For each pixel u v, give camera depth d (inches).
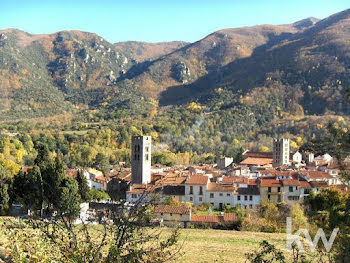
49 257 724.0
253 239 2225.6
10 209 2903.5
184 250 1844.2
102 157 6943.9
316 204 2161.7
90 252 733.9
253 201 3762.3
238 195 3789.4
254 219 2812.5
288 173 4224.9
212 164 7440.9
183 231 2524.6
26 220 792.9
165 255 787.4
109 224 805.9
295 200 3695.9
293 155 7440.9
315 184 3747.5
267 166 6776.6
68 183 2677.2
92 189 3764.8
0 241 764.0
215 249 1914.4
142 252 760.3
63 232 764.6
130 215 779.4
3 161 5418.3
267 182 3841.0
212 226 2768.2
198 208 3673.7
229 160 7229.3
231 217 2842.0
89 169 5098.4
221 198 3823.8
